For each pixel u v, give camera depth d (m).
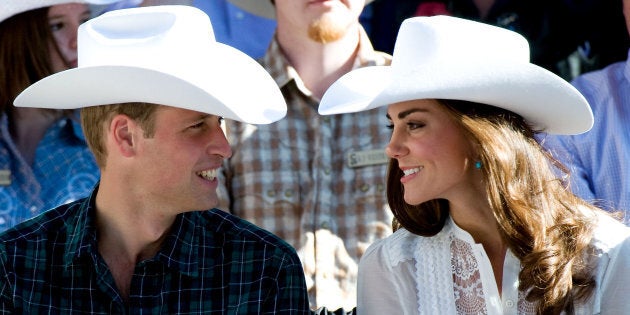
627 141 13.41
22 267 9.91
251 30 15.95
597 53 14.70
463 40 10.08
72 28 13.64
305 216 13.17
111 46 9.72
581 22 14.77
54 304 9.89
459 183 10.20
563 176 11.16
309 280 12.92
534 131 10.43
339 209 13.27
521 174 9.91
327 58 13.87
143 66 9.40
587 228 10.02
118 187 9.88
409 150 10.10
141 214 9.90
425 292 10.67
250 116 9.72
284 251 10.21
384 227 13.16
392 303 10.86
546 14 14.79
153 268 10.01
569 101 9.84
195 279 10.10
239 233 10.27
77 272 9.95
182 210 9.86
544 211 9.96
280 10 13.98
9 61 13.33
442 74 9.61
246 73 10.14
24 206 13.12
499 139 9.82
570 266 9.86
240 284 10.11
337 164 13.45
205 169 9.80
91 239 9.91
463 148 10.06
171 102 9.45
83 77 9.37
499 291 10.38
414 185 10.21
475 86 9.66
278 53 13.97
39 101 9.83
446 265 10.61
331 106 10.55
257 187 13.21
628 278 9.88
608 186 13.38
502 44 10.22
